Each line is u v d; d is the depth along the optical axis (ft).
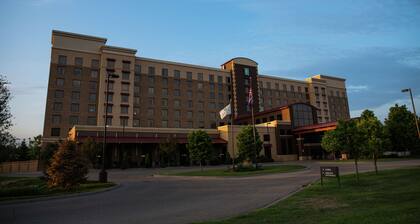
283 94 317.83
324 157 211.20
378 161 130.82
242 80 283.59
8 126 64.28
